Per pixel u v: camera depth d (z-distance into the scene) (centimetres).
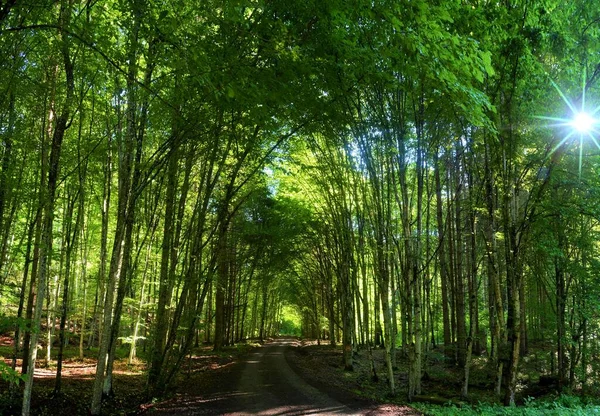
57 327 2614
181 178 1727
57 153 886
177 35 652
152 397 1187
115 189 1652
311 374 1819
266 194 2464
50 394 1112
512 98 1175
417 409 1105
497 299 1335
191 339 1309
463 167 1540
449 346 1944
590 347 1541
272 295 4825
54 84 906
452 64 579
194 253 1317
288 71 708
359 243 1786
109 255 2141
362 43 666
